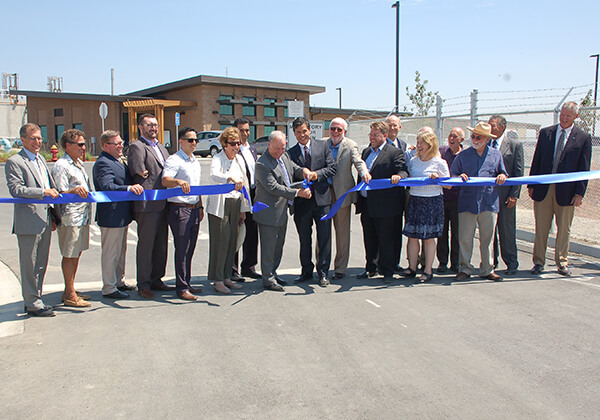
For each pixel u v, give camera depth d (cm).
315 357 404
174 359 400
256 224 648
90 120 3475
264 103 3700
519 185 630
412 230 618
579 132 633
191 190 546
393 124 668
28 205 475
